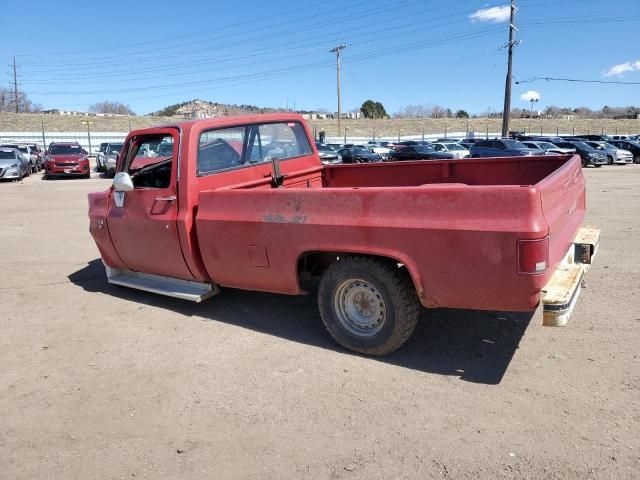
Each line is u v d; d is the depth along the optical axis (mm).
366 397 3490
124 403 3555
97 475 2830
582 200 5047
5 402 3635
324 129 70000
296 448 2984
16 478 2832
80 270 7113
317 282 5965
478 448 2896
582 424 3068
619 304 4965
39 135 49156
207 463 2891
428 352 4137
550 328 4461
